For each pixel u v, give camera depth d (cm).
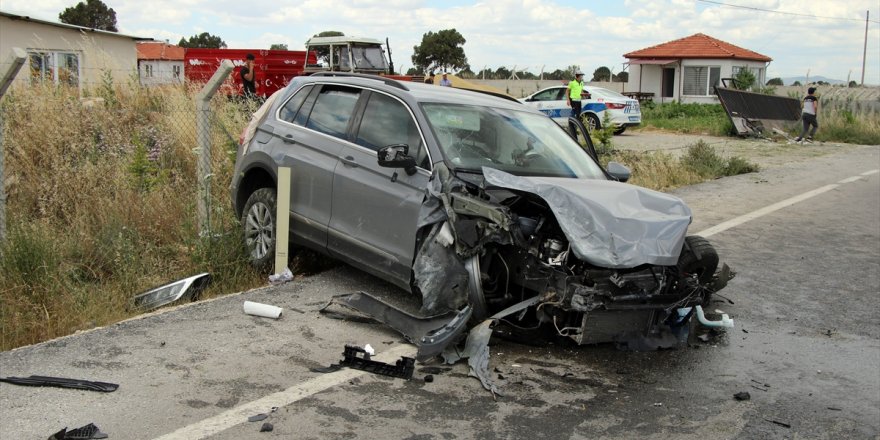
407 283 579
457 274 534
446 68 5531
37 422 410
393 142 614
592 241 488
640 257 481
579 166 641
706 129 2780
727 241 943
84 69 1448
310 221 668
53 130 979
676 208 529
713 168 1581
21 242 636
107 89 1222
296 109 723
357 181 620
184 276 693
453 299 536
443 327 518
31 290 603
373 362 505
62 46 2261
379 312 568
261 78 2341
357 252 621
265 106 762
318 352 530
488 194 546
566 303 494
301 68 2453
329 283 691
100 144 995
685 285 533
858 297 718
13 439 390
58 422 411
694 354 560
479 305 534
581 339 506
